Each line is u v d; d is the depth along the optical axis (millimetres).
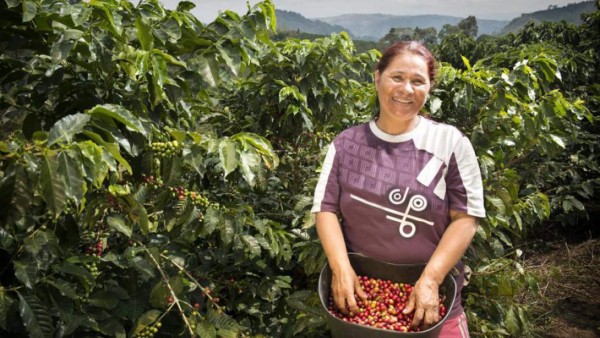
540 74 3371
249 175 2129
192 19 2307
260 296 2781
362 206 1875
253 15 2260
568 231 6035
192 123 2711
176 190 2248
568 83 5312
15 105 2299
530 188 5031
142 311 2160
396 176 1830
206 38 2312
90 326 1928
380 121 1919
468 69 3150
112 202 2059
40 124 2287
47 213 1984
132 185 2271
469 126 3156
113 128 1813
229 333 2104
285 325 2729
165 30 2174
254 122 3604
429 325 1691
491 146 3076
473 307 3324
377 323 1716
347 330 1637
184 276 2439
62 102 2219
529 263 5215
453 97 3184
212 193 2789
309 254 2754
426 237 1842
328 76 3463
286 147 3529
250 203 3172
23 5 1867
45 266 1806
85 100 2154
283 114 3469
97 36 2008
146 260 2158
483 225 2877
